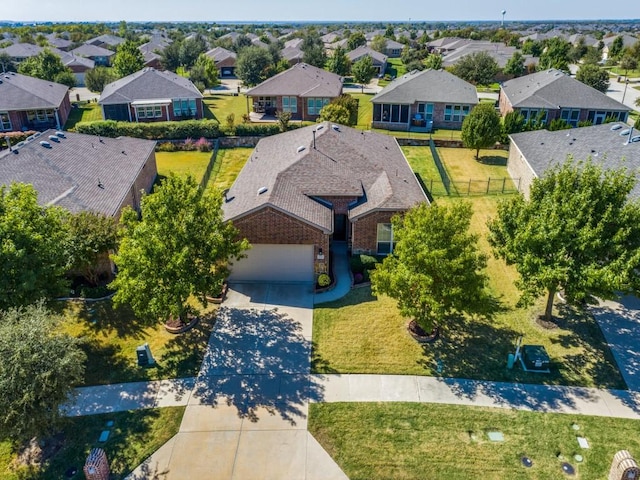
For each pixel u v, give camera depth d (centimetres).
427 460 1491
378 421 1633
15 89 5266
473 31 16625
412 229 1900
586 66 7019
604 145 3047
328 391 1764
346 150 3022
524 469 1459
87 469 1394
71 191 2572
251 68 7650
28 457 1527
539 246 1823
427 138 4997
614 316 2139
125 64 7394
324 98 5656
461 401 1714
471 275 1812
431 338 2012
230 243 2031
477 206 3353
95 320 2162
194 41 10494
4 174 2588
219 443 1559
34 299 1792
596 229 1731
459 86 5550
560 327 2086
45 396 1433
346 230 2777
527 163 3328
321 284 2362
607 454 1504
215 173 4116
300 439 1569
